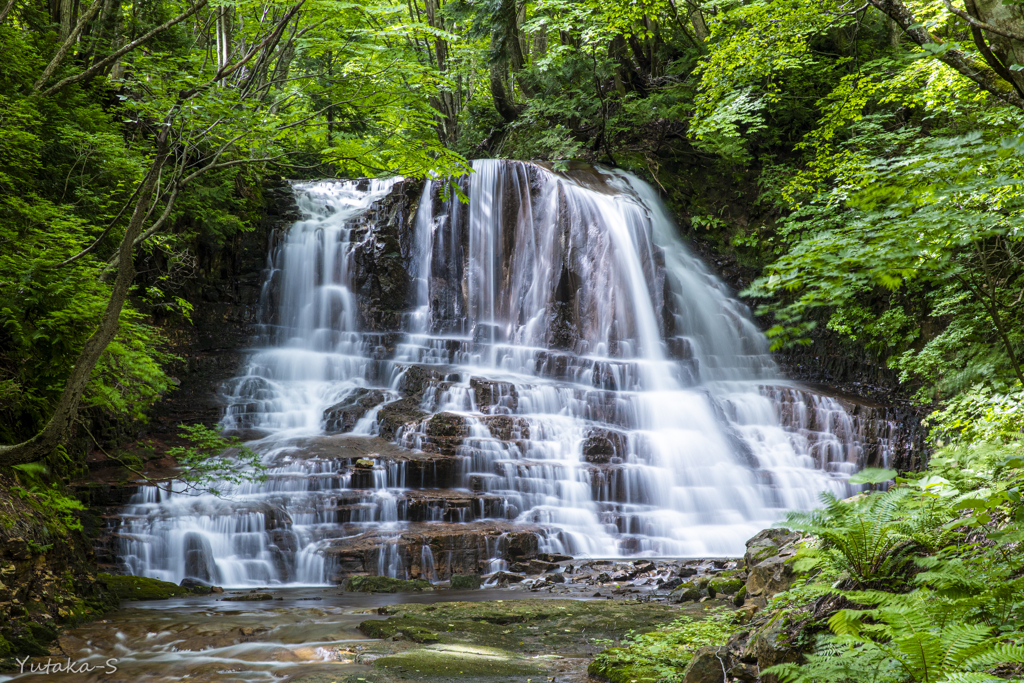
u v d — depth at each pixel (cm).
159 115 832
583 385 2131
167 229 1814
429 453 1725
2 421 1018
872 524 619
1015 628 472
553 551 1513
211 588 1235
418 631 875
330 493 1531
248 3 1364
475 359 2300
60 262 938
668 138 2934
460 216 2506
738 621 816
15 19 1523
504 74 3130
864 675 457
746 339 2552
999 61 696
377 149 1048
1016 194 539
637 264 2386
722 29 2058
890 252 458
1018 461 614
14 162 1188
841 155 1939
